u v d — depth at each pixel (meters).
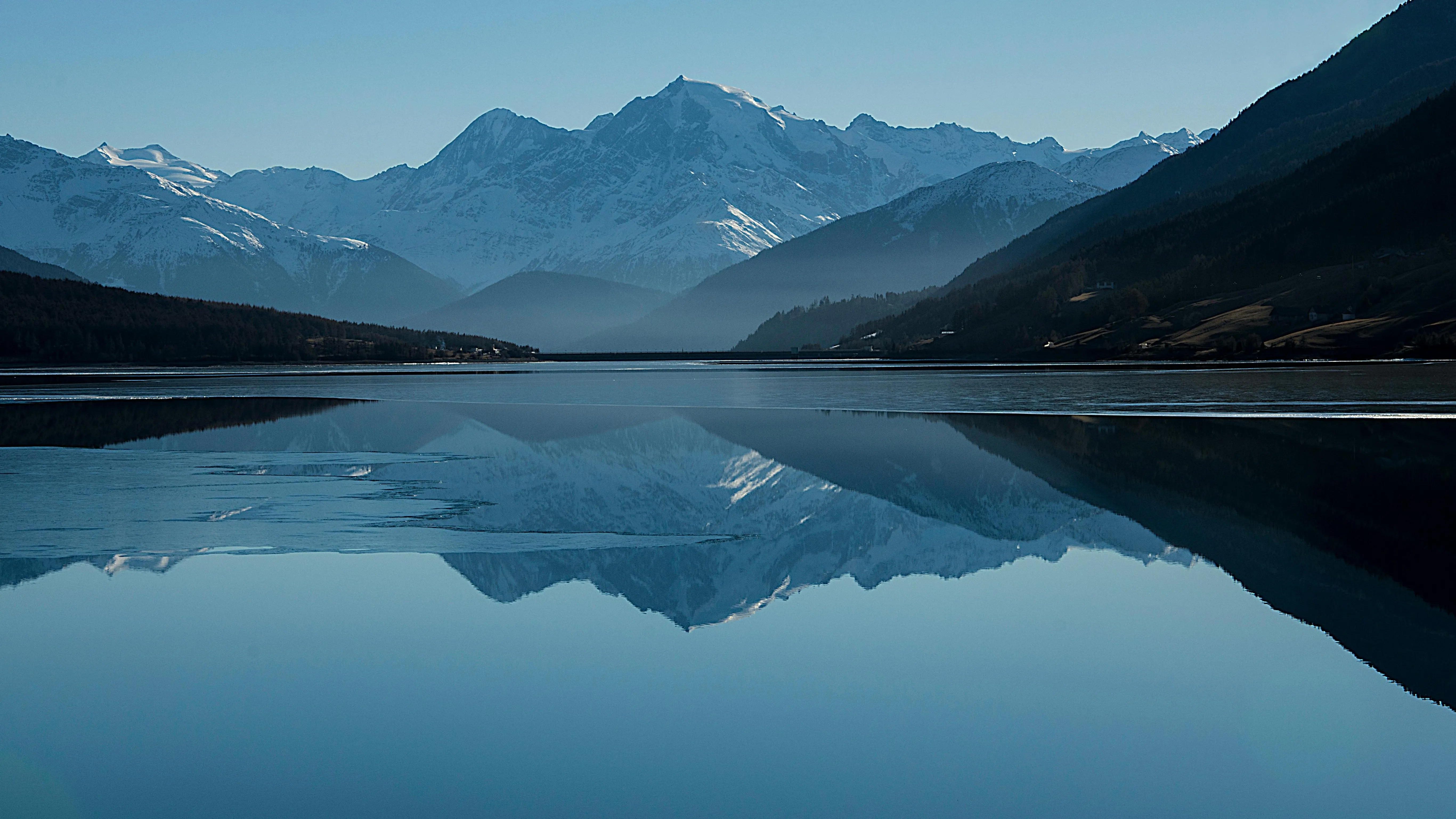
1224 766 23.19
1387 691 26.95
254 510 50.91
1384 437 76.62
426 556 41.06
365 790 22.02
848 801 21.62
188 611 33.66
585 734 24.67
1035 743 24.22
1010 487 58.06
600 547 43.03
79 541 43.31
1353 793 21.88
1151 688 27.38
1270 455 68.81
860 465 67.56
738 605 34.84
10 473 63.16
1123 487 57.53
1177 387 138.38
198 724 25.09
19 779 22.47
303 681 27.88
